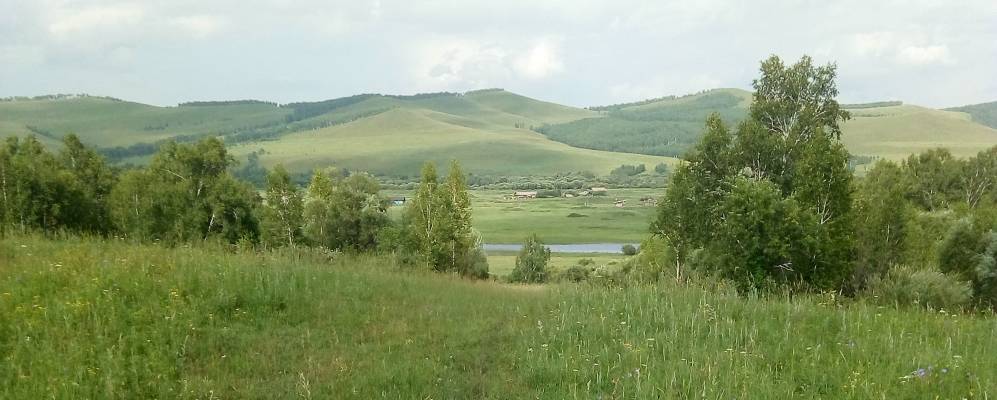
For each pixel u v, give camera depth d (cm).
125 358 729
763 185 2373
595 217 15025
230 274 1089
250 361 794
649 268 3553
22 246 1249
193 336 831
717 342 877
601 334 946
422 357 861
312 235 5272
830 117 3575
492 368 829
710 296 1154
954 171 6462
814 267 2366
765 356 826
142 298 916
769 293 1383
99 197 4806
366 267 1681
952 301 1848
